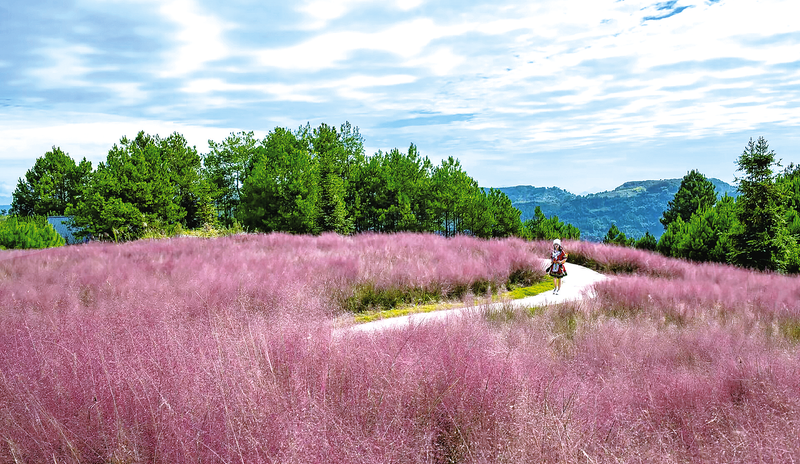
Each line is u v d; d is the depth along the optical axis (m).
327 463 2.66
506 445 3.00
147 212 34.31
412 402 3.64
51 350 4.45
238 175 53.31
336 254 15.34
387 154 44.31
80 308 7.07
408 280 11.80
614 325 8.12
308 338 4.76
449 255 15.77
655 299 11.41
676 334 7.70
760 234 23.16
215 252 15.77
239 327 5.22
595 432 3.32
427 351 4.73
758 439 3.40
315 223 37.31
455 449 3.18
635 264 19.61
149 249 16.84
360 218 44.44
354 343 4.84
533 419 3.20
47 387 3.67
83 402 3.47
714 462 3.12
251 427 2.99
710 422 3.79
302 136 48.28
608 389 4.39
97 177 34.69
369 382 3.92
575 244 24.22
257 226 35.88
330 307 8.96
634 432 3.41
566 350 6.25
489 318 8.06
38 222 29.67
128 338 4.89
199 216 43.88
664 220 50.00
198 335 4.88
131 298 7.62
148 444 3.03
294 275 10.94
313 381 3.85
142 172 35.41
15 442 3.03
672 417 3.98
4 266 12.14
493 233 48.72
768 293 12.89
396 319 8.87
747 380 4.85
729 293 12.74
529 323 7.95
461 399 3.64
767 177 23.59
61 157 59.78
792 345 7.43
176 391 3.50
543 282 15.52
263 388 3.49
